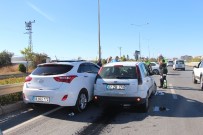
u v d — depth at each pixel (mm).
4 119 8391
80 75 9469
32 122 8070
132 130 7227
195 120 8297
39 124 7848
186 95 13633
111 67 9688
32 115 8953
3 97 9953
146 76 10312
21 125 7723
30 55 55594
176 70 47062
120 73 9445
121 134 6859
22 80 17219
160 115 9031
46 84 8898
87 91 9820
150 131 7121
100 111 9664
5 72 47281
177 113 9328
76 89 9094
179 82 21531
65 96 8812
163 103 11250
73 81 9039
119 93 9227
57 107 10188
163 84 17250
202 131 7105
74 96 9016
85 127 7531
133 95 9125
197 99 12320
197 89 16391
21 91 10672
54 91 8773
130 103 9172
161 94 13914
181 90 15820
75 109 9227
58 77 8852
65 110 9688
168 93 14391
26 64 56344
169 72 39469
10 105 9531
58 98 8781
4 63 65438
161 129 7309
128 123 7969
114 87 9281
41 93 8867
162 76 17062
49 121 8195
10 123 7934
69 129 7332
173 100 12016
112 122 8094
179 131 7117
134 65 9578
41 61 56625
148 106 10258
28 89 9055
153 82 12711
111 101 9320
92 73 10484
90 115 9023
